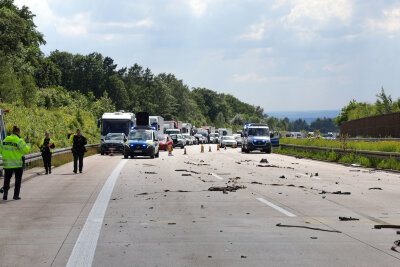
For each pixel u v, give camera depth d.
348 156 35.19
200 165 32.19
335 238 9.50
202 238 9.49
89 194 16.67
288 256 8.06
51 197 15.91
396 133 61.62
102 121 55.09
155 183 20.36
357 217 11.92
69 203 14.49
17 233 10.01
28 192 17.34
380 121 68.19
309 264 7.56
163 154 50.91
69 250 8.50
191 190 17.75
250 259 7.87
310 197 15.78
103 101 116.50
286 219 11.63
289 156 46.53
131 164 33.53
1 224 11.05
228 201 14.82
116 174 25.03
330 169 28.72
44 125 63.78
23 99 71.75
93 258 7.93
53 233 10.00
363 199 15.33
